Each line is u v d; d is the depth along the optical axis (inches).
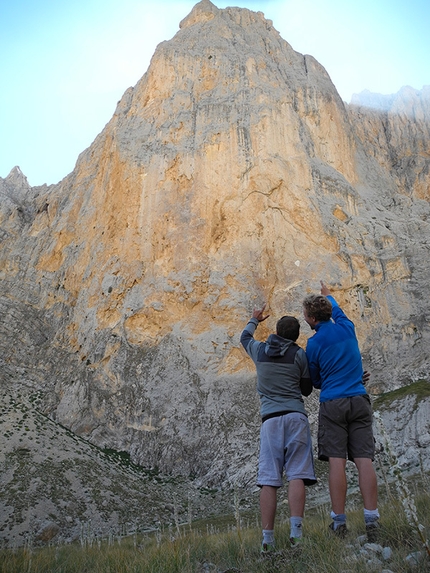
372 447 241.6
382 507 295.6
